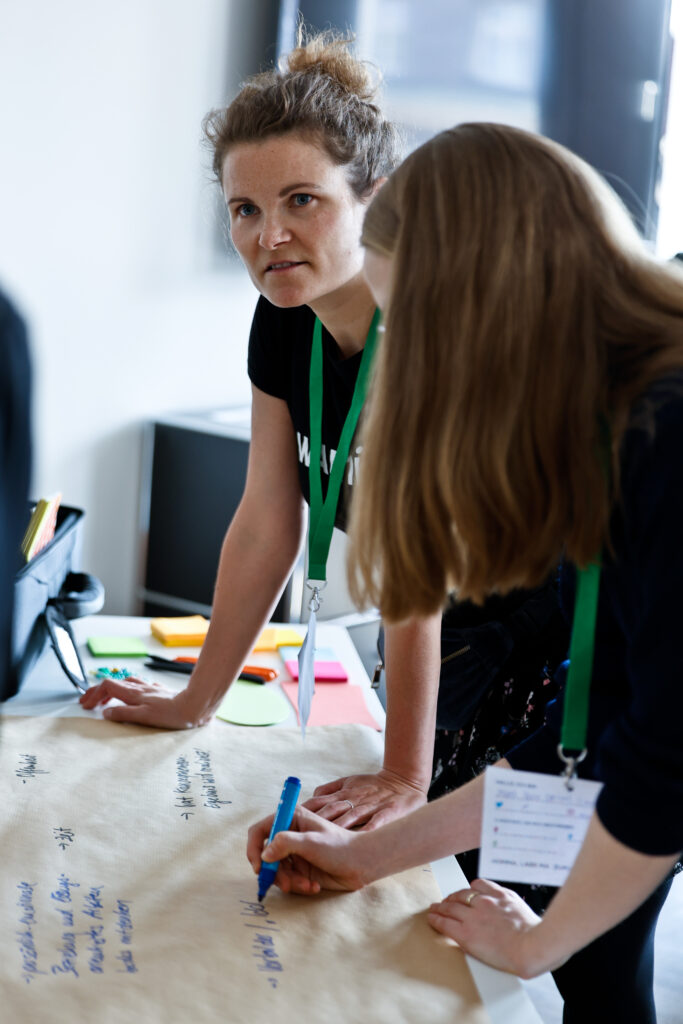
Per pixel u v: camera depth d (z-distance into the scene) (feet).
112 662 4.53
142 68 8.63
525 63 9.84
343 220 3.48
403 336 2.36
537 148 2.34
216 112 3.83
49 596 4.22
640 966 3.79
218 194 9.26
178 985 2.54
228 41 9.33
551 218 2.26
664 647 2.17
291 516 4.19
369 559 2.53
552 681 4.19
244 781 3.58
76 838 3.15
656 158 10.09
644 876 2.31
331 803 3.36
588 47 9.89
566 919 2.47
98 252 8.64
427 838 3.03
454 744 4.32
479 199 2.29
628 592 2.37
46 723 3.86
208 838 3.23
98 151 8.44
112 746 3.74
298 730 4.00
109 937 2.71
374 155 3.56
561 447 2.28
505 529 2.34
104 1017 2.40
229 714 4.13
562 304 2.24
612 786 2.30
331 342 3.92
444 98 9.73
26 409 2.15
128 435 9.25
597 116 10.00
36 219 8.09
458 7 9.63
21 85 7.75
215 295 9.82
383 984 2.63
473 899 2.91
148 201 8.96
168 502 9.33
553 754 2.96
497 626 4.10
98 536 9.16
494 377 2.26
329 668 4.60
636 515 2.23
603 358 2.27
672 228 10.24
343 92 3.51
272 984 2.59
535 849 2.68
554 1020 6.01
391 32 9.41
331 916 2.91
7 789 3.37
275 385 4.15
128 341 9.06
